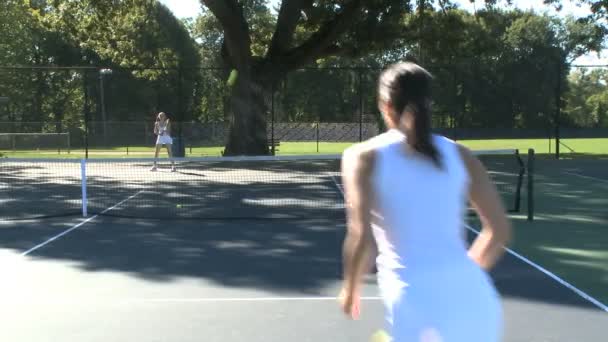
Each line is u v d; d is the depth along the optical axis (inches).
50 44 1962.4
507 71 1838.1
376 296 217.3
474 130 1593.3
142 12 1187.3
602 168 778.8
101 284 237.3
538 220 393.4
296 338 178.2
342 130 1663.4
